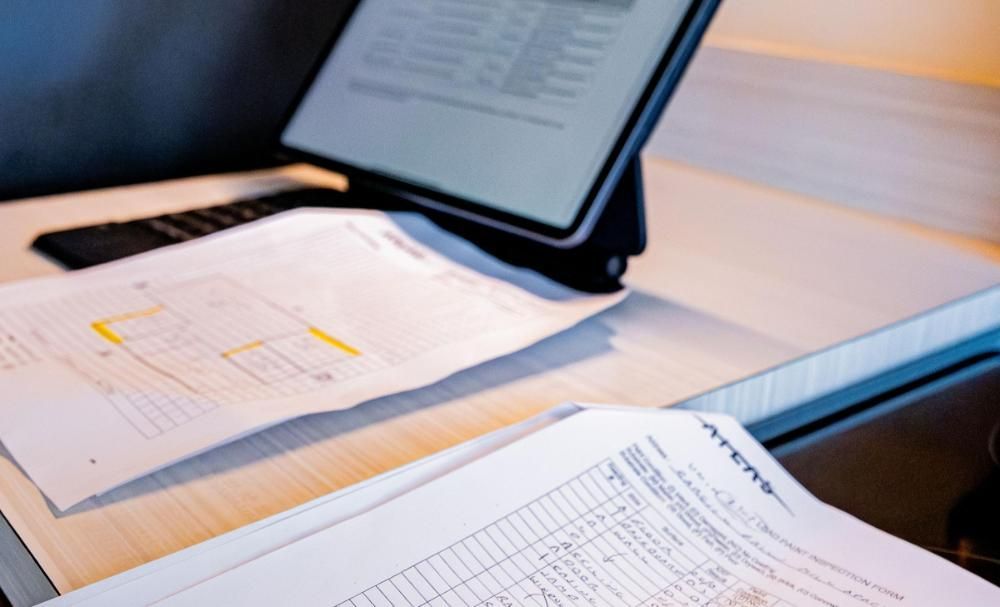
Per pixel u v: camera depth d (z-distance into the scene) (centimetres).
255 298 61
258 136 98
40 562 38
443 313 59
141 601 34
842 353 57
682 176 94
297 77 98
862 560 40
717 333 59
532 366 55
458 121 70
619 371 54
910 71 79
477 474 42
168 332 56
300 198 81
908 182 81
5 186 86
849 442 53
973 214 77
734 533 41
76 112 88
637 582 38
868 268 70
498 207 64
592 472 43
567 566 38
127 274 64
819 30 87
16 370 51
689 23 60
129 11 87
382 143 74
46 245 70
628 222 62
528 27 69
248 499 42
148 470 43
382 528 38
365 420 49
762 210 84
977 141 75
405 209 77
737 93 91
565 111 64
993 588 38
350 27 81
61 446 45
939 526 45
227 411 47
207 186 88
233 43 93
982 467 50
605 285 64
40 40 83
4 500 41
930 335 62
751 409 54
